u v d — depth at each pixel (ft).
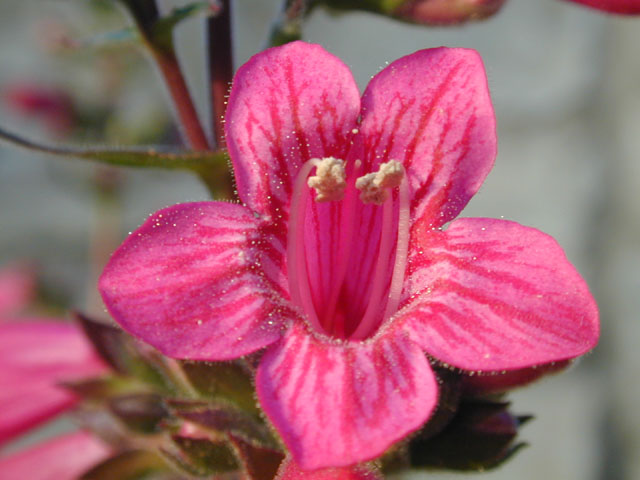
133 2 0.27
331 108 0.24
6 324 0.34
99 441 0.32
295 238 0.24
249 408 0.26
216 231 0.23
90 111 0.57
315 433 0.21
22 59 0.70
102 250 0.58
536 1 0.71
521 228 0.23
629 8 0.27
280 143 0.24
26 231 0.71
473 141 0.24
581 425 0.64
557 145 0.69
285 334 0.22
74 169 0.57
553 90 0.70
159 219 0.23
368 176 0.24
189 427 0.26
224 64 0.28
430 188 0.24
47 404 0.32
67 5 0.54
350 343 0.23
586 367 0.65
